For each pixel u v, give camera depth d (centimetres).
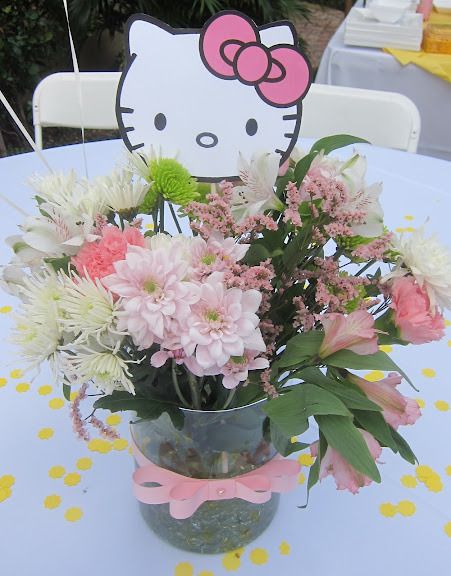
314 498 73
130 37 57
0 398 84
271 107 59
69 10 311
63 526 69
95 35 344
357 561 66
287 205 55
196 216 51
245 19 56
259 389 55
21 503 71
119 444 79
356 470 49
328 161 58
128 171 58
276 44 57
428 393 87
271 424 56
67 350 52
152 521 68
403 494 73
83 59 346
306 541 68
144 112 59
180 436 59
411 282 53
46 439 79
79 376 50
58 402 84
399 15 232
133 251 48
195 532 65
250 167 53
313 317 53
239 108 59
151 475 63
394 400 53
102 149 139
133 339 50
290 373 57
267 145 60
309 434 80
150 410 54
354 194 53
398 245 55
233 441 59
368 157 139
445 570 66
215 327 46
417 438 80
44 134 335
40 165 132
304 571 65
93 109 145
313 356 53
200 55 57
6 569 65
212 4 306
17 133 323
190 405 58
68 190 57
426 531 69
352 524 70
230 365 49
